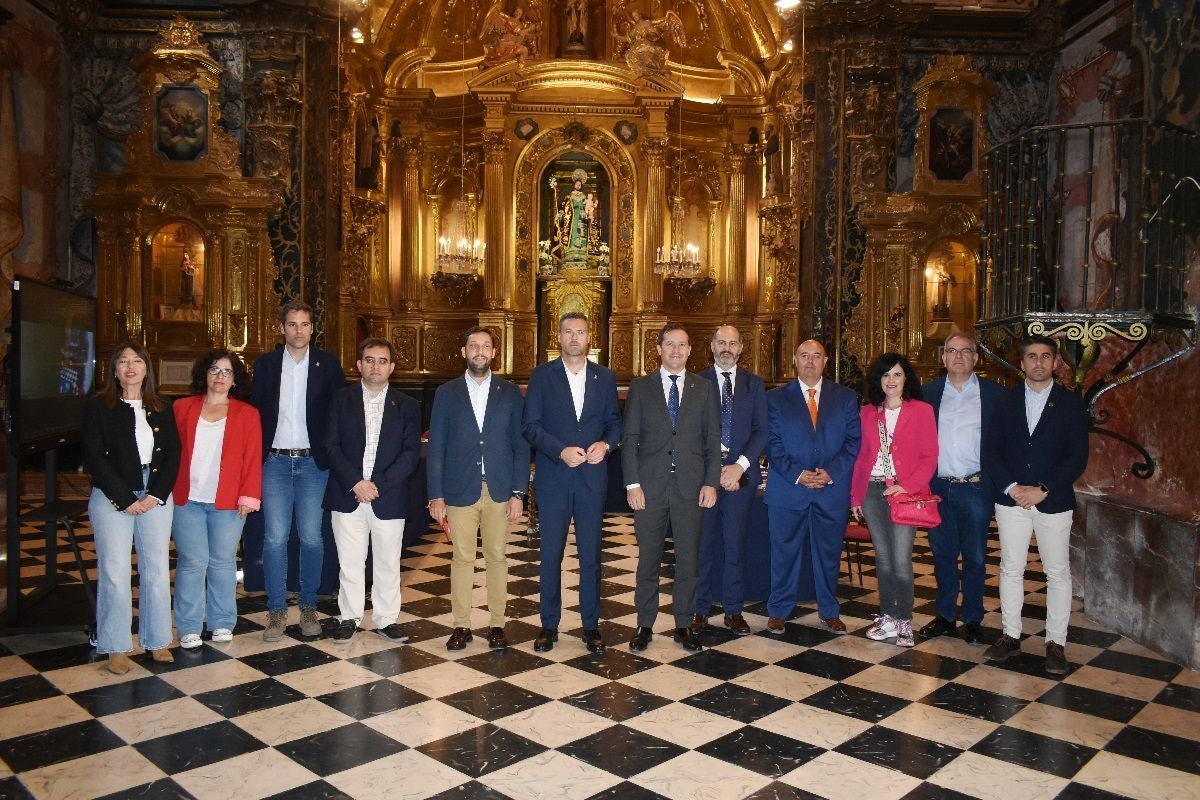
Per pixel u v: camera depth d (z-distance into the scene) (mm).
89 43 12070
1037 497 4539
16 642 4938
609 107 15094
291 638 5078
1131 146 5070
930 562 7172
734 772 3410
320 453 5066
